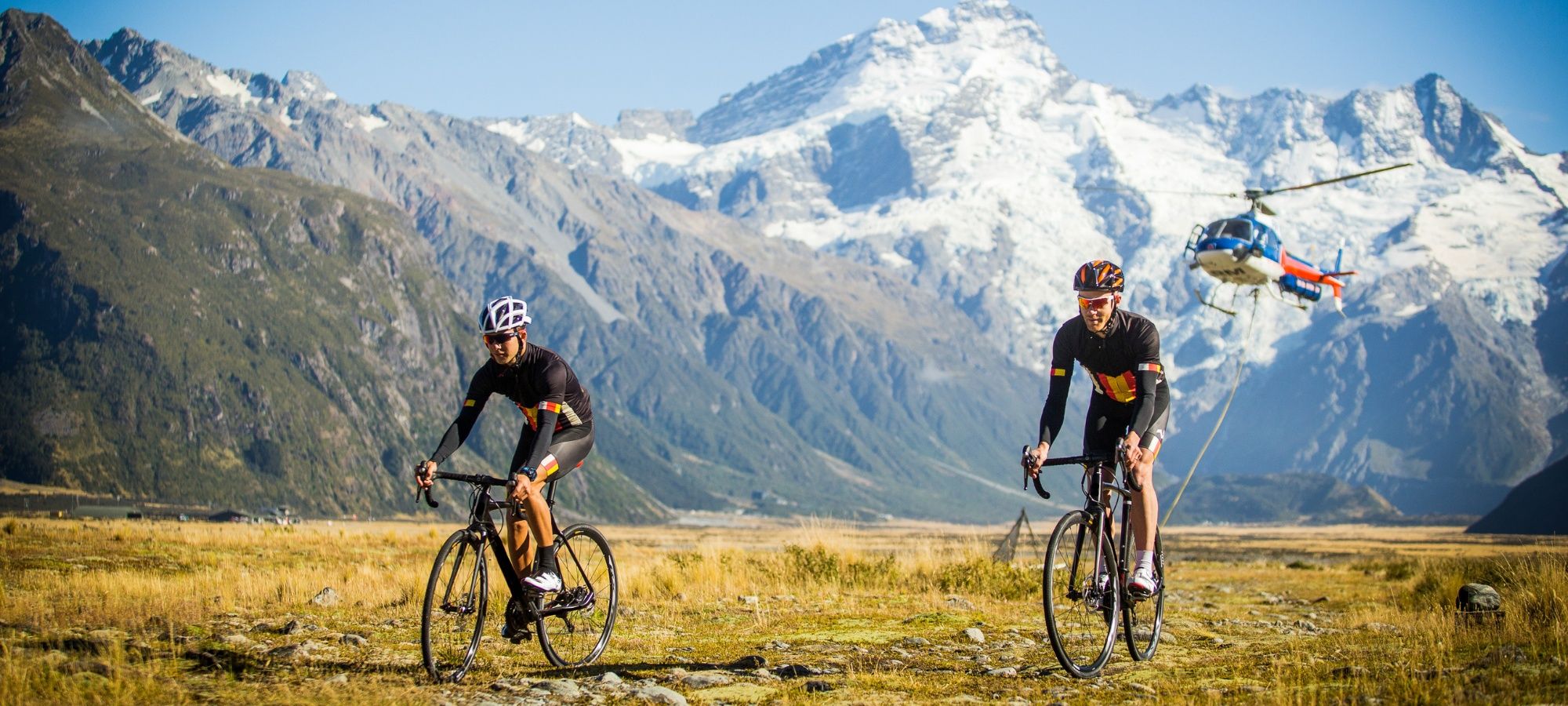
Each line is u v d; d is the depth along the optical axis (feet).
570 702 30.94
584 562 37.58
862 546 98.58
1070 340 35.47
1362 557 322.34
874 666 37.81
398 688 32.04
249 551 101.81
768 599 62.64
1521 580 56.13
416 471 33.58
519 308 34.37
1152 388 34.24
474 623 34.68
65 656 35.14
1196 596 92.99
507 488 33.81
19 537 108.88
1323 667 36.58
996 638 46.11
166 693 30.40
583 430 36.11
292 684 32.35
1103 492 35.55
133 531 134.10
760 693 32.91
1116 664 37.65
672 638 45.03
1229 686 33.53
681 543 358.23
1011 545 91.61
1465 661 36.29
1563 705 28.32
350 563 87.04
